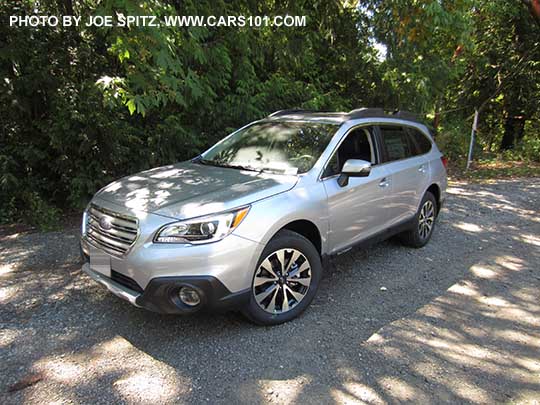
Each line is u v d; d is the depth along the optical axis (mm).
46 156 6176
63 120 5703
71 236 5344
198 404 2410
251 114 7574
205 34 5789
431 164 5250
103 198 3357
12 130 6078
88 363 2760
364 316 3479
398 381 2664
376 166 4281
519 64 14078
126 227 2984
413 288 4055
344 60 9805
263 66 8648
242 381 2615
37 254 4688
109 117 6043
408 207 4781
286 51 8344
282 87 8180
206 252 2783
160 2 4309
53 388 2514
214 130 7676
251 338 3090
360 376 2699
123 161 6453
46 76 5762
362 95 10320
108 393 2480
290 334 3164
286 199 3250
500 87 14570
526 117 15727
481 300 3844
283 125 4414
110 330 3160
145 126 6902
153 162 6754
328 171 3717
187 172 3822
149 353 2885
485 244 5477
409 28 8195
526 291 4059
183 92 6285
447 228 6180
